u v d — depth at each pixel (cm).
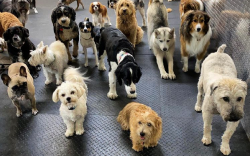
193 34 233
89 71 265
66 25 261
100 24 379
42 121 191
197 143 166
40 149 165
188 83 238
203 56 247
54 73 238
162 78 246
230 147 161
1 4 365
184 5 320
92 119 192
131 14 286
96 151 162
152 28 294
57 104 212
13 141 172
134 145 159
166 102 210
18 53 263
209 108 149
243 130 176
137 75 186
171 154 158
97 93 226
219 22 263
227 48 228
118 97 220
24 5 343
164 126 182
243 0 197
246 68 180
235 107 128
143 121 145
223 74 158
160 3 299
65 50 249
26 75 186
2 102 216
